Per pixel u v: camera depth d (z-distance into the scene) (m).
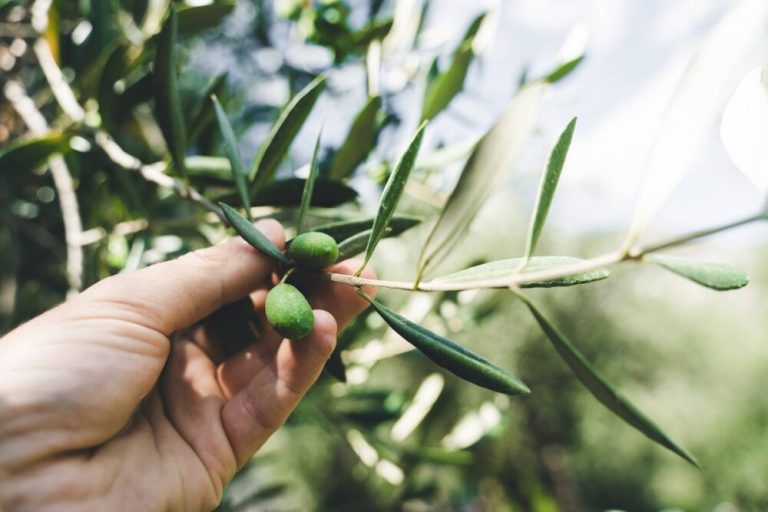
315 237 0.23
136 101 0.34
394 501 0.65
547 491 0.83
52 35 0.34
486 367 0.20
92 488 0.26
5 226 0.49
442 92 0.33
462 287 0.20
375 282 0.21
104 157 0.39
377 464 0.47
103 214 0.41
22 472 0.24
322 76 0.25
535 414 2.20
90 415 0.26
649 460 2.56
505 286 0.20
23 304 0.47
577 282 0.20
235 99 0.61
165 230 0.42
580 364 0.20
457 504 0.84
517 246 1.79
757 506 2.47
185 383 0.32
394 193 0.21
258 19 0.57
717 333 2.82
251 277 0.29
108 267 0.42
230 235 0.35
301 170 0.34
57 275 0.52
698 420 2.64
